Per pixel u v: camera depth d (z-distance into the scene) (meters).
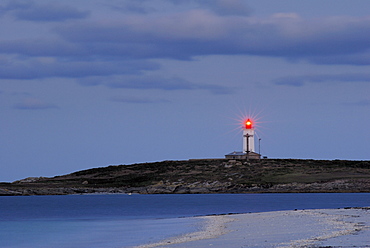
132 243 98.75
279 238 88.38
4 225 164.88
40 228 150.50
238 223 129.50
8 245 107.88
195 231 116.00
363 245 73.62
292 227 108.62
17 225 164.50
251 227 114.69
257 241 85.38
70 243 107.62
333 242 77.56
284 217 140.12
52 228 149.75
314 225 110.38
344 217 129.25
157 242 97.00
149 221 164.75
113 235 121.25
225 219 147.88
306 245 75.25
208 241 90.25
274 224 119.25
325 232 94.56
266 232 100.88
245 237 93.44
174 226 135.62
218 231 110.31
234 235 98.69
